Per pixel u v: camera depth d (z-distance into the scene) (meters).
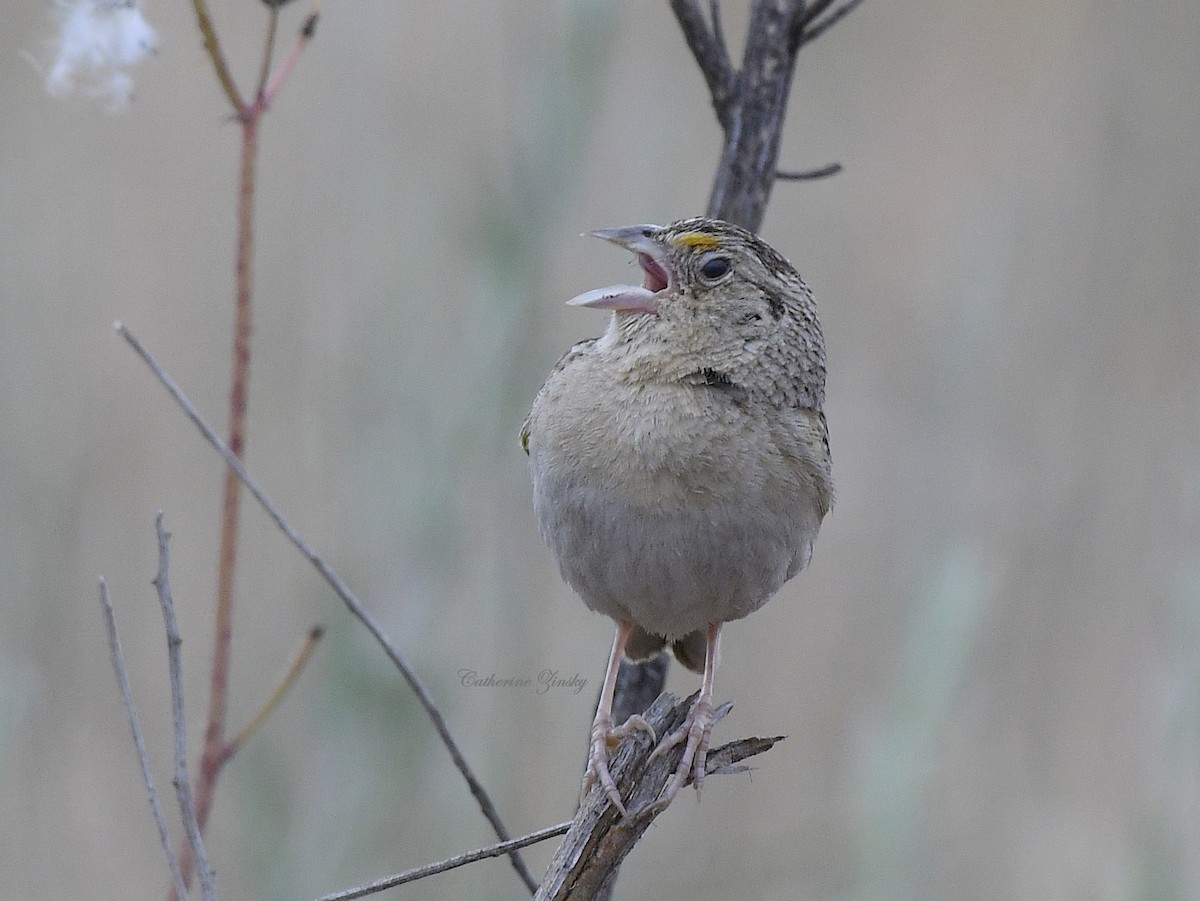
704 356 7.43
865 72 16.33
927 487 13.38
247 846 10.16
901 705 10.13
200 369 13.10
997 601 12.50
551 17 11.55
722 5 15.55
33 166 13.66
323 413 12.42
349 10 13.58
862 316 15.10
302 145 13.81
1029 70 16.08
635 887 11.35
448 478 10.75
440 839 10.21
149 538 12.40
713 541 7.23
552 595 11.95
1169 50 15.30
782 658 12.99
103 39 7.23
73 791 11.27
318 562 6.74
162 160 13.96
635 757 6.55
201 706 11.74
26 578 11.52
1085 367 14.16
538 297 11.16
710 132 14.81
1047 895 11.52
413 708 10.23
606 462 7.23
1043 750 12.45
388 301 11.48
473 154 12.14
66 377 12.87
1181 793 10.69
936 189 15.67
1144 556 13.13
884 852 9.86
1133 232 14.62
